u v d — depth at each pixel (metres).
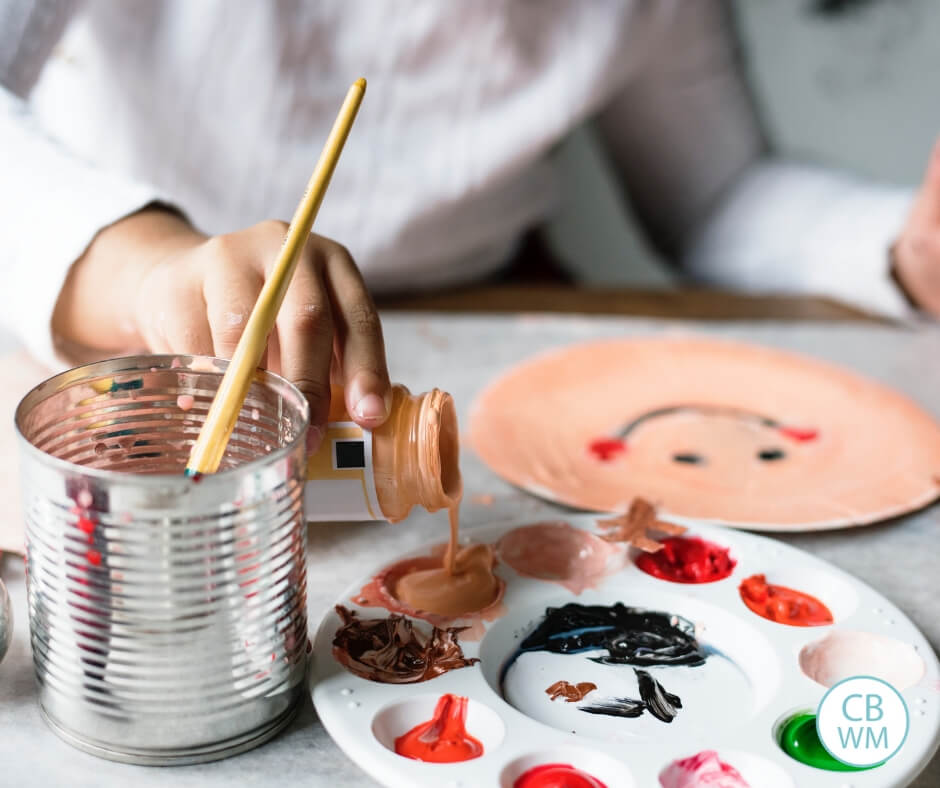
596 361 0.89
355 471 0.51
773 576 0.58
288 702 0.46
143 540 0.39
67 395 0.46
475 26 1.10
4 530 0.59
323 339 0.51
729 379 0.86
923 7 1.58
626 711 0.49
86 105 1.10
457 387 0.84
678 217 1.44
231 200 1.14
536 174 1.33
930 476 0.71
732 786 0.44
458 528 0.62
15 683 0.49
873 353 0.93
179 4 1.07
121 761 0.43
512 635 0.54
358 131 1.13
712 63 1.38
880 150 1.68
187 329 0.55
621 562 0.60
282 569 0.43
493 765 0.43
